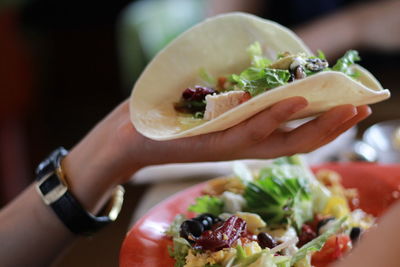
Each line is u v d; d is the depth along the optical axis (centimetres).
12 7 192
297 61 59
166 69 66
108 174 69
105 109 243
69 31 256
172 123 62
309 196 66
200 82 67
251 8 166
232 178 70
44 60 257
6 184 167
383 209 70
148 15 159
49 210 71
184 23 161
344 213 67
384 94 57
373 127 93
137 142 64
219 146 59
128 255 62
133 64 161
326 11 164
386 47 155
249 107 54
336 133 61
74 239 72
